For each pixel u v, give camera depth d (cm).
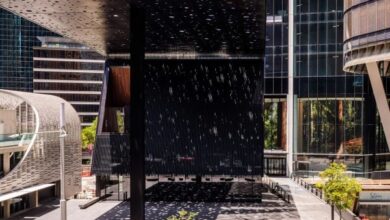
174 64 4525
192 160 4269
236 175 4206
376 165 5781
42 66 11019
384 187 4075
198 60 4503
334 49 5759
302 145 5938
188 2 2525
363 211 4031
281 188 4938
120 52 4397
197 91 4450
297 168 5962
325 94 5803
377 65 4116
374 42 3831
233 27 3192
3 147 3644
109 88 4581
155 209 3809
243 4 2552
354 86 5697
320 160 5831
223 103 4384
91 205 4012
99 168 4225
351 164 5706
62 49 11094
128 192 4275
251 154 4228
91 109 11262
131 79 2859
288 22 5950
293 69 5944
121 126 6475
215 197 4216
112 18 2925
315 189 4647
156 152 4319
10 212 3681
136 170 2841
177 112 4412
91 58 11219
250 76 4416
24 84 11688
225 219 3394
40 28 11650
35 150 3784
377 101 4197
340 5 5722
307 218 3428
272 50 6009
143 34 2783
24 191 3562
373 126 5722
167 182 4288
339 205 3008
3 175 3709
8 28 11500
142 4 2597
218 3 2522
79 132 4703
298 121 5962
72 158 4506
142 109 2880
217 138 4303
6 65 11538
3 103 4209
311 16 5838
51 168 4053
